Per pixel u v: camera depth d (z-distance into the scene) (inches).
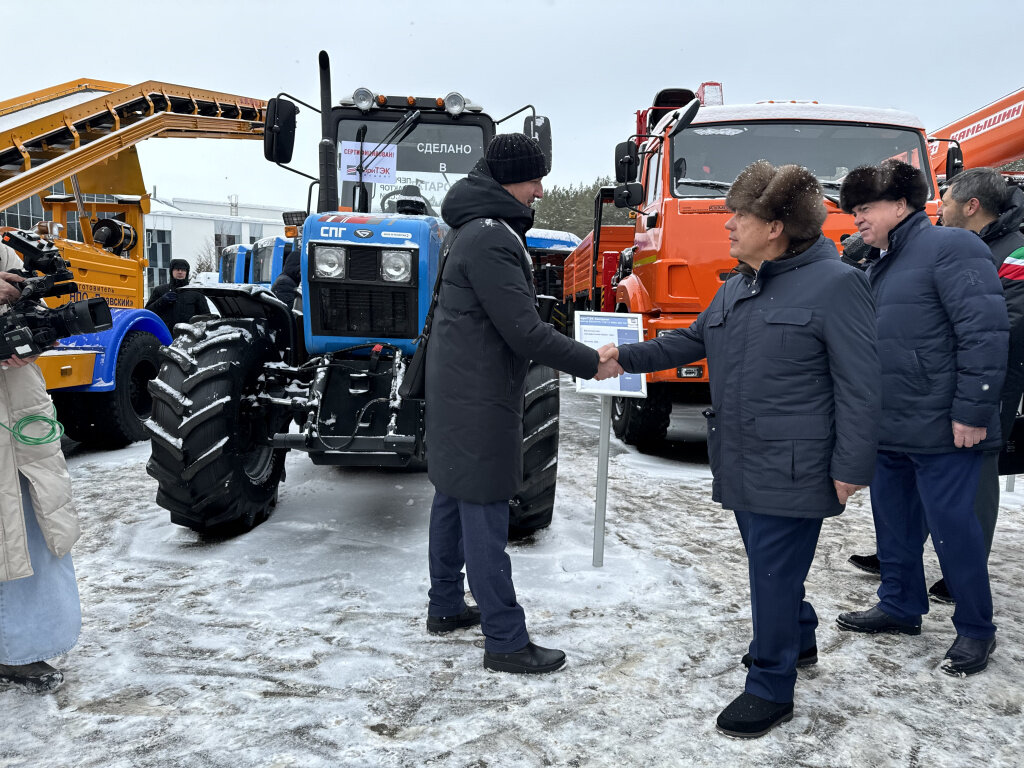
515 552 137.3
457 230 94.4
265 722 81.3
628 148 217.3
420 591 118.6
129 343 238.5
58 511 87.8
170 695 87.0
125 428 235.0
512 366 92.4
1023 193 115.0
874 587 125.4
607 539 145.9
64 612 89.9
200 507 132.0
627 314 128.1
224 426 131.3
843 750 78.2
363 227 138.6
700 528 154.8
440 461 92.7
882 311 100.4
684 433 274.4
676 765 75.1
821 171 214.4
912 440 97.7
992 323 92.0
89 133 235.0
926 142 216.8
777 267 79.9
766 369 78.5
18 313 84.4
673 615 110.9
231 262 506.0
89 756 75.2
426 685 89.8
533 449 136.6
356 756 75.2
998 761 76.7
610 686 90.3
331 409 135.3
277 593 117.3
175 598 115.2
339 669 93.4
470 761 74.7
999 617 113.3
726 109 220.5
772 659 81.8
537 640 102.1
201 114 285.6
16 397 86.0
